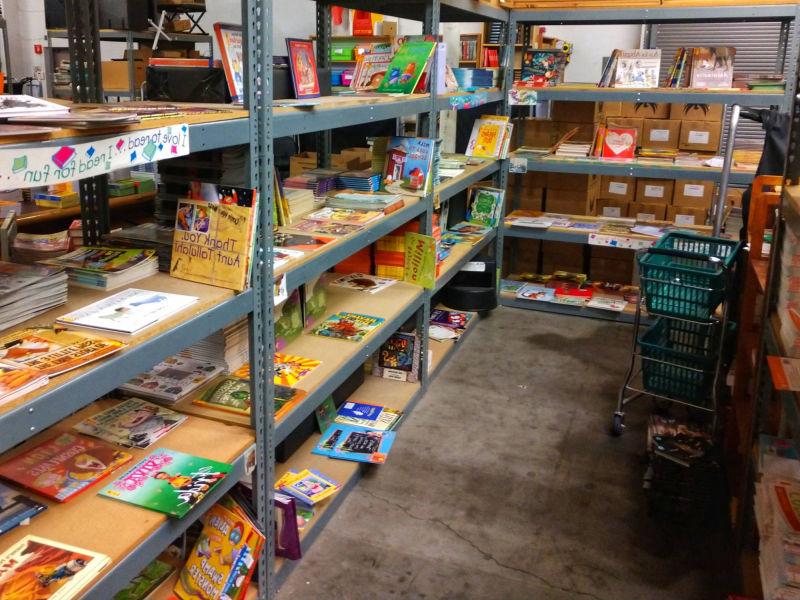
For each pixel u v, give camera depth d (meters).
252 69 1.77
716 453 2.78
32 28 9.02
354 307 3.21
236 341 2.43
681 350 3.40
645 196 5.26
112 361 1.40
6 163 1.13
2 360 1.33
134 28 6.23
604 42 8.75
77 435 1.95
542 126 5.33
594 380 3.94
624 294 5.11
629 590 2.32
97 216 2.23
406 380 3.65
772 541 1.69
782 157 3.38
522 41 5.18
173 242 1.95
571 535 2.59
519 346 4.42
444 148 5.45
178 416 2.08
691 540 2.58
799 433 1.45
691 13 4.38
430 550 2.49
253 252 1.85
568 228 4.93
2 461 1.79
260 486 2.05
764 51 8.19
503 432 3.34
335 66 5.75
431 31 3.34
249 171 1.83
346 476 2.75
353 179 3.38
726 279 3.03
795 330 1.64
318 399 2.41
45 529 1.54
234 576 1.87
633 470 3.04
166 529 1.60
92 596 1.38
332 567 2.38
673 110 5.12
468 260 4.42
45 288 1.60
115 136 1.35
